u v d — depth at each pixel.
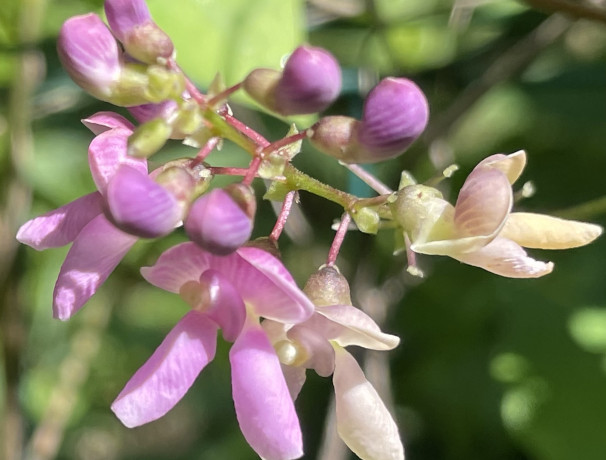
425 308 0.19
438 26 0.17
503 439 0.17
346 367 0.08
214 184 0.16
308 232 0.16
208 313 0.08
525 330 0.17
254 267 0.08
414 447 0.18
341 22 0.16
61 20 0.15
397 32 0.17
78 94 0.16
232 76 0.10
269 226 0.17
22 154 0.16
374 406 0.08
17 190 0.16
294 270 0.18
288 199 0.08
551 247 0.08
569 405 0.15
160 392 0.07
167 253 0.08
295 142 0.09
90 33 0.08
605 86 0.16
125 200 0.07
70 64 0.08
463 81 0.16
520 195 0.09
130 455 0.29
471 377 0.18
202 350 0.08
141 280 0.22
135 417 0.07
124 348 0.28
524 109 0.19
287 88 0.07
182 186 0.08
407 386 0.19
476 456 0.18
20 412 0.17
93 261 0.08
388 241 0.17
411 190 0.08
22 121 0.16
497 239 0.08
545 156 0.19
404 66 0.17
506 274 0.08
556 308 0.17
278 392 0.07
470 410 0.18
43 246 0.08
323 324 0.08
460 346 0.18
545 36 0.15
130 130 0.08
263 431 0.07
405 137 0.08
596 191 0.18
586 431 0.15
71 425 0.27
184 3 0.11
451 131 0.17
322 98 0.08
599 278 0.17
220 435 0.26
